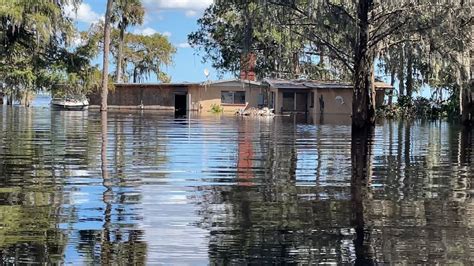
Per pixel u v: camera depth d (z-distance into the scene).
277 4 20.36
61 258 4.21
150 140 13.95
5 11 26.22
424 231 5.00
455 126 23.91
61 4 28.92
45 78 29.75
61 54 30.33
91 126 19.58
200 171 8.51
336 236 4.84
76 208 5.76
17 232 4.85
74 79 30.17
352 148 12.66
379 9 20.50
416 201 6.30
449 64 20.20
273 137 15.70
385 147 13.04
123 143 12.96
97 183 7.25
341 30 19.69
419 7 18.84
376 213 5.69
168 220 5.32
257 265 4.13
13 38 28.20
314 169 8.92
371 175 8.30
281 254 4.37
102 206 5.87
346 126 22.50
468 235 4.88
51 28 27.78
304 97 42.09
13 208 5.73
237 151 11.59
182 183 7.38
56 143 12.71
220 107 43.47
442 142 14.68
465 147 13.16
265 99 43.69
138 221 5.27
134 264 4.12
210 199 6.32
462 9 18.59
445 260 4.25
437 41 19.41
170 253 4.36
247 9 21.28
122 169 8.57
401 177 8.12
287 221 5.33
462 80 21.31
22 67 29.30
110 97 48.50
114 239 4.69
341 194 6.71
